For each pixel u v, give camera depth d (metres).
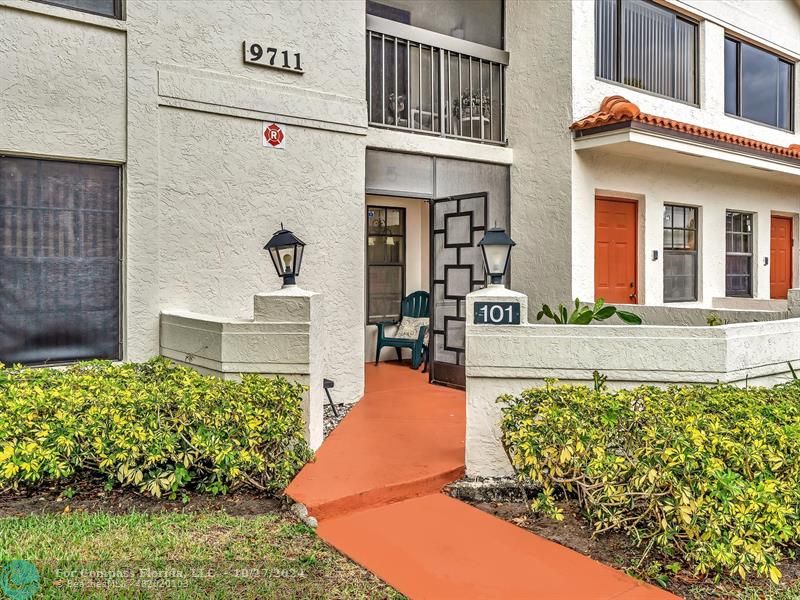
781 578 3.30
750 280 10.70
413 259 9.87
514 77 8.43
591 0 7.98
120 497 4.15
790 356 5.05
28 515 3.85
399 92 7.73
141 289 5.64
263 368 4.92
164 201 5.73
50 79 5.21
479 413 4.57
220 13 5.97
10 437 3.92
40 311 5.29
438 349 7.86
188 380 4.66
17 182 5.18
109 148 5.48
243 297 6.15
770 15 10.57
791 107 11.43
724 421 3.79
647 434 3.63
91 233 5.50
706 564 3.15
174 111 5.76
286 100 6.34
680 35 9.27
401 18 9.15
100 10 5.48
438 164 7.80
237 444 4.14
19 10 5.06
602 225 8.54
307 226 6.52
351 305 6.84
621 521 3.61
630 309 7.74
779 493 3.36
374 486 4.24
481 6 8.74
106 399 4.22
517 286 8.40
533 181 8.20
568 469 3.88
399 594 3.11
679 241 9.45
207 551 3.44
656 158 8.55
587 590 3.16
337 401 6.77
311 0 6.50
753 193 10.53
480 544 3.66
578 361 4.49
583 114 7.87
